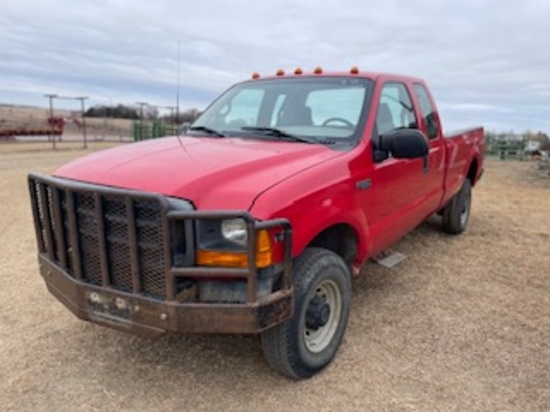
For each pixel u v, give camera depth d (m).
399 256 5.81
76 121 44.41
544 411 2.89
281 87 4.36
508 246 6.43
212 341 3.69
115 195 2.62
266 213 2.60
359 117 3.81
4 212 8.33
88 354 3.49
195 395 3.02
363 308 4.32
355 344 3.66
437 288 4.84
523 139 30.11
